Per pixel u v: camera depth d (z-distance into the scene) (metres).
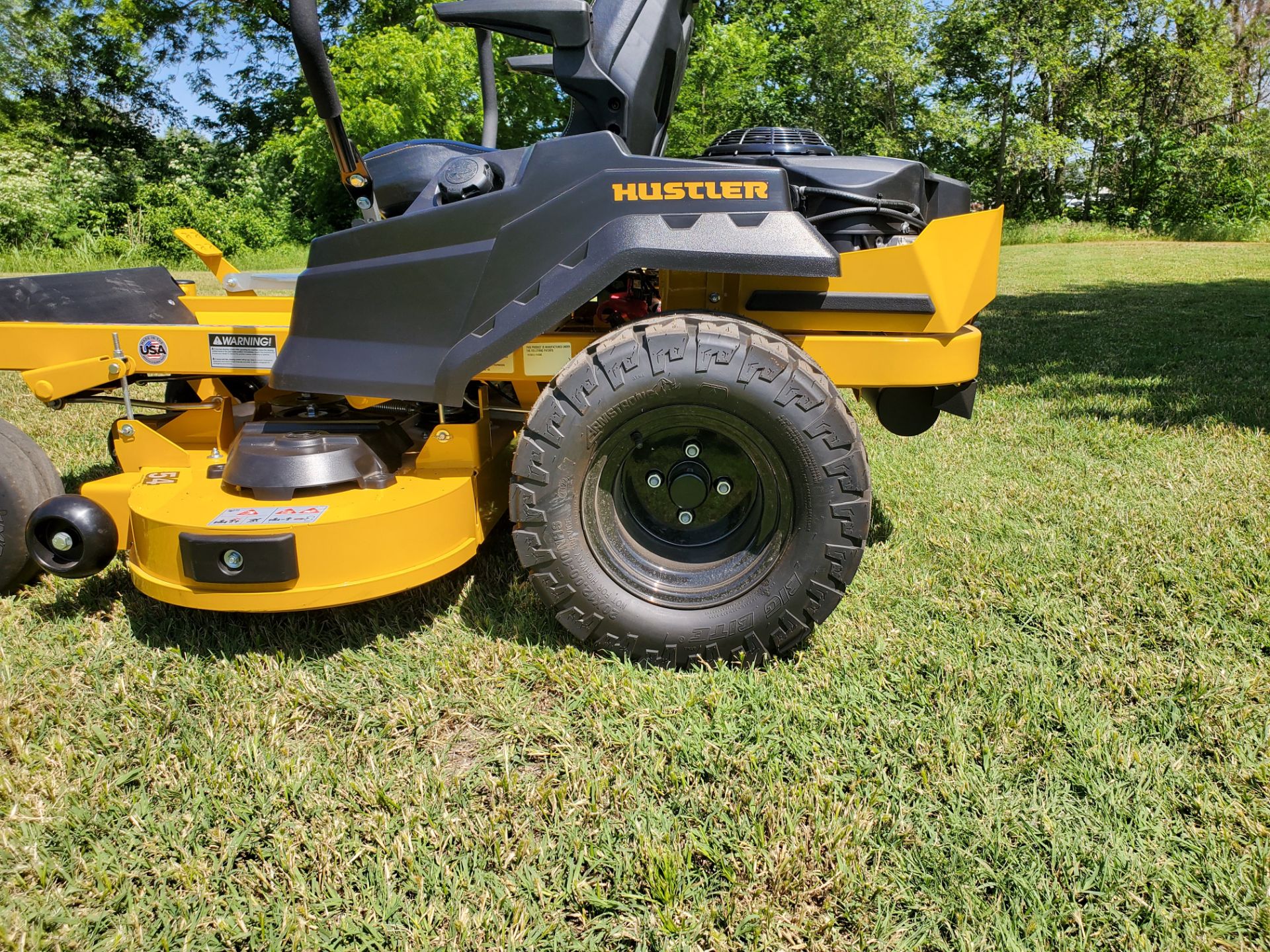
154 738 1.92
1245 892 1.47
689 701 2.01
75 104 26.19
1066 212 28.02
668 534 2.24
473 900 1.49
